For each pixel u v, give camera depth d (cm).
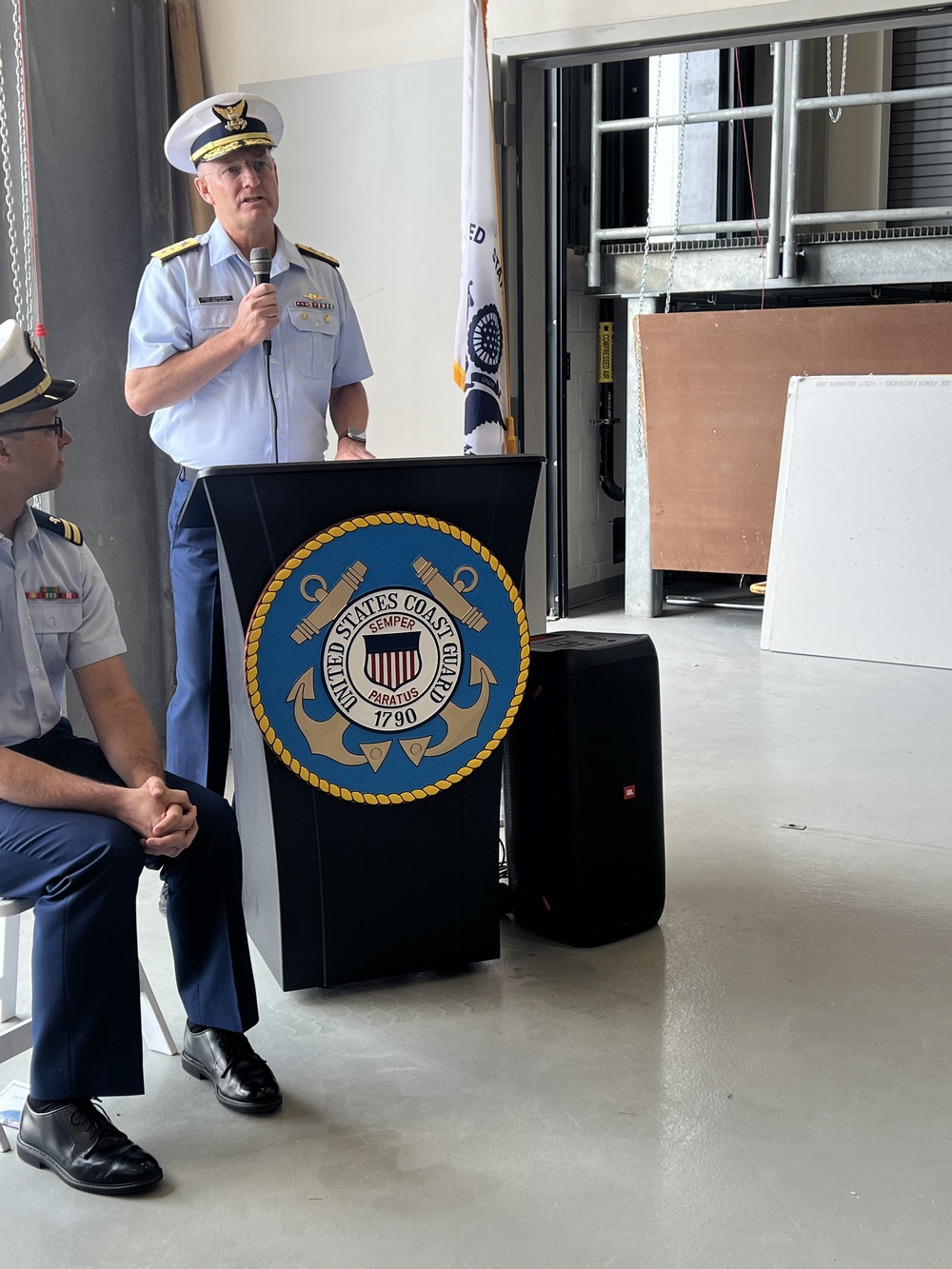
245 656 241
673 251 693
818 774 426
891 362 625
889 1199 195
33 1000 202
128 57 425
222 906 222
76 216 409
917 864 340
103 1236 188
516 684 262
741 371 661
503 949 290
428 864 266
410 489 245
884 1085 228
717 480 683
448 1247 184
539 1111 220
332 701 247
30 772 204
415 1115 220
